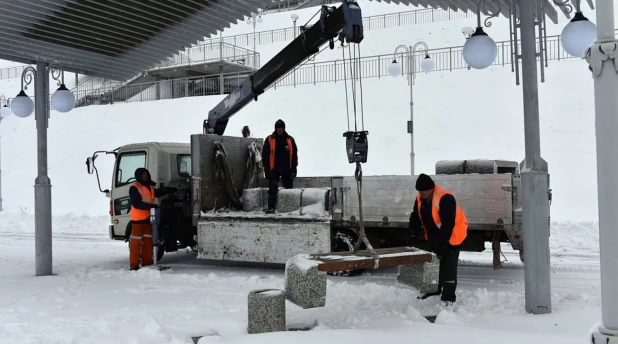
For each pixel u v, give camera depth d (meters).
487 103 22.77
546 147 19.48
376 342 5.47
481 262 11.16
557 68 23.70
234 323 6.45
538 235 6.73
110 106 31.30
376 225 9.52
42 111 10.88
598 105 4.04
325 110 25.34
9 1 8.88
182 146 12.30
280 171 10.59
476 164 10.13
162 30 10.76
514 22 7.14
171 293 8.48
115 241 15.86
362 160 6.71
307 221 9.92
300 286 6.11
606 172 3.98
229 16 10.29
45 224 10.54
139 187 10.97
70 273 10.72
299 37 9.61
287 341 5.54
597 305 7.01
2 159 28.92
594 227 14.03
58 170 26.72
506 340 5.47
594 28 6.76
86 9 9.46
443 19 36.88
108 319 6.71
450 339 5.54
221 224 10.62
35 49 10.80
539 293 6.69
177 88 35.62
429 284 7.25
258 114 26.33
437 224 6.92
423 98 24.25
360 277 9.80
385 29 34.75
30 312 7.28
